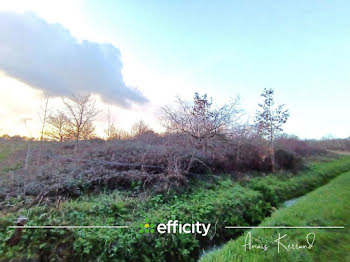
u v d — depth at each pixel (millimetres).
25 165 7188
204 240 4645
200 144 9727
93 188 5637
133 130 14438
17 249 3357
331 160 18797
